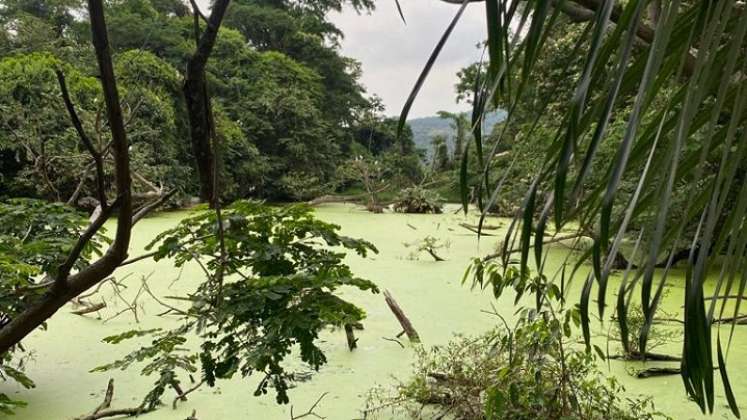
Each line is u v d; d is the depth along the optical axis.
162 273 5.21
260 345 1.23
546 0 0.57
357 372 2.80
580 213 0.85
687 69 1.08
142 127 7.37
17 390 2.58
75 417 2.30
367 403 2.39
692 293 0.55
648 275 0.53
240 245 1.39
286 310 1.24
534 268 4.75
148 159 7.93
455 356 2.48
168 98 8.87
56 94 4.86
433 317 3.82
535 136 3.24
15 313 1.71
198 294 1.35
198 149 1.01
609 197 0.53
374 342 3.27
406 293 4.56
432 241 6.78
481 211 0.68
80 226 2.23
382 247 7.36
